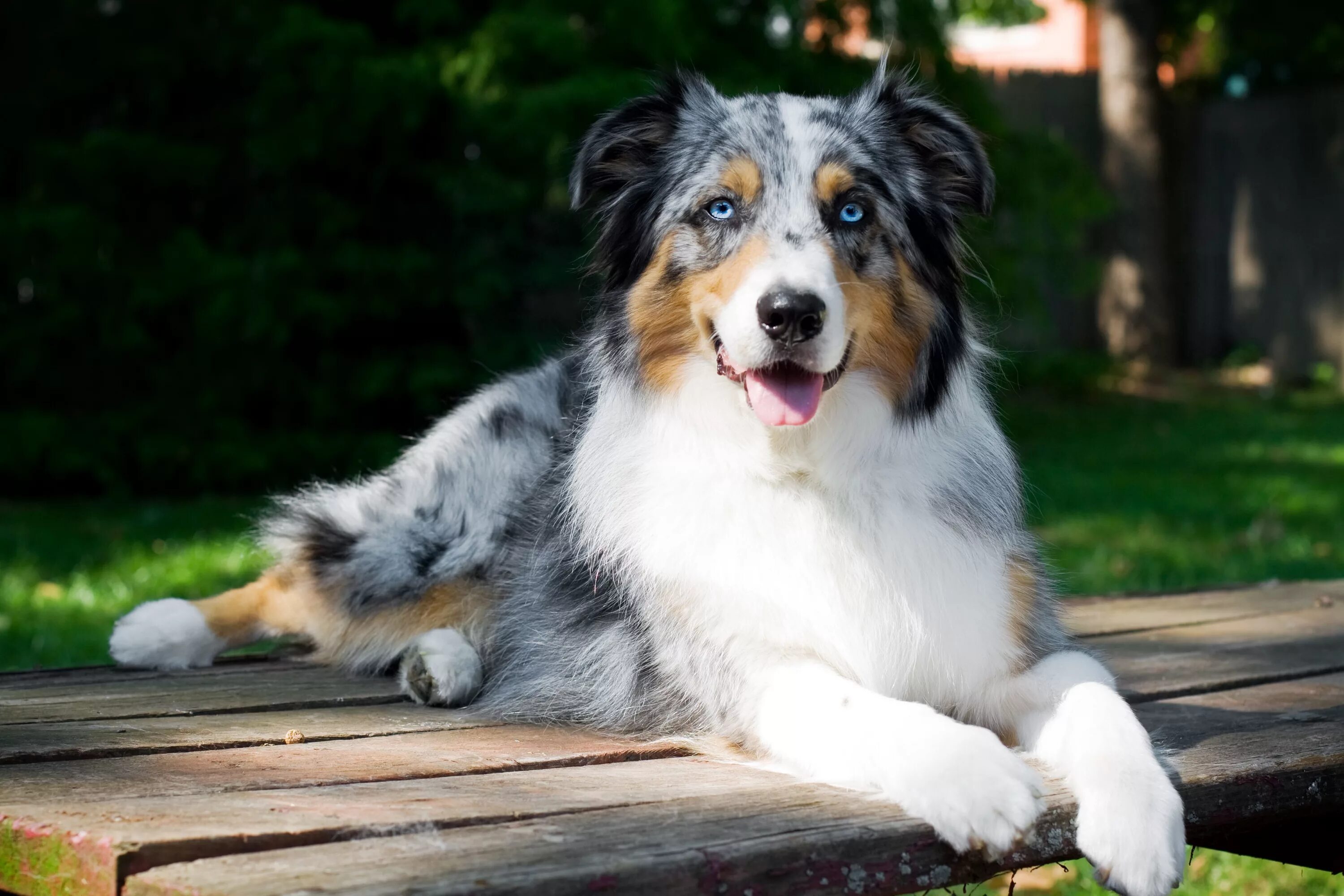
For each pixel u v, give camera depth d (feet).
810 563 9.41
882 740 7.70
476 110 30.12
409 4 31.37
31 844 6.42
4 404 32.35
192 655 12.39
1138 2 49.78
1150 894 7.11
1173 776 8.02
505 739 9.37
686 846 6.39
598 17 31.48
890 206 10.11
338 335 32.89
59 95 33.60
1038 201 40.68
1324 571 23.25
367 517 12.80
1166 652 12.80
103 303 31.53
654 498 9.86
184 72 33.27
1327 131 49.96
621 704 9.90
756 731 8.83
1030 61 78.59
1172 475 33.73
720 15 35.53
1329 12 51.47
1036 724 9.05
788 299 8.91
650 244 10.27
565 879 5.88
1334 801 8.75
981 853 7.06
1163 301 52.03
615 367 10.46
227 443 31.45
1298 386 50.52
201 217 33.73
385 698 10.93
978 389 10.87
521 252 33.01
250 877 5.78
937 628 9.44
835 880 6.68
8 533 26.21
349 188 32.81
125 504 30.37
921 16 37.35
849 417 9.62
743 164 9.81
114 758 8.23
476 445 12.82
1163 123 51.55
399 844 6.34
